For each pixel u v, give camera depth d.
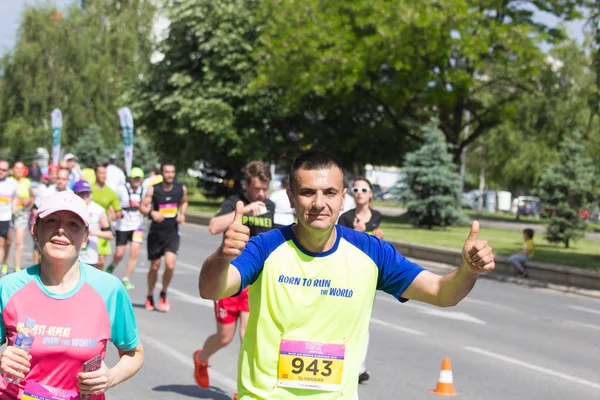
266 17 41.28
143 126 47.94
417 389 8.44
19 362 3.78
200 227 33.66
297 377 3.89
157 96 44.88
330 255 3.94
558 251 27.19
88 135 58.28
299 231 3.97
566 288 18.92
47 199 3.92
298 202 3.85
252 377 3.94
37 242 3.95
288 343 3.90
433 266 22.50
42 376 3.93
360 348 4.00
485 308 15.09
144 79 46.31
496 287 18.72
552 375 9.54
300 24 37.91
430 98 37.09
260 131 45.91
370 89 41.19
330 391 3.90
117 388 7.91
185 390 7.92
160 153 52.88
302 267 3.91
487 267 3.71
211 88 43.16
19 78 59.53
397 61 35.34
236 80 43.81
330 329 3.92
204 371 7.79
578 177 29.61
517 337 12.08
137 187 14.18
